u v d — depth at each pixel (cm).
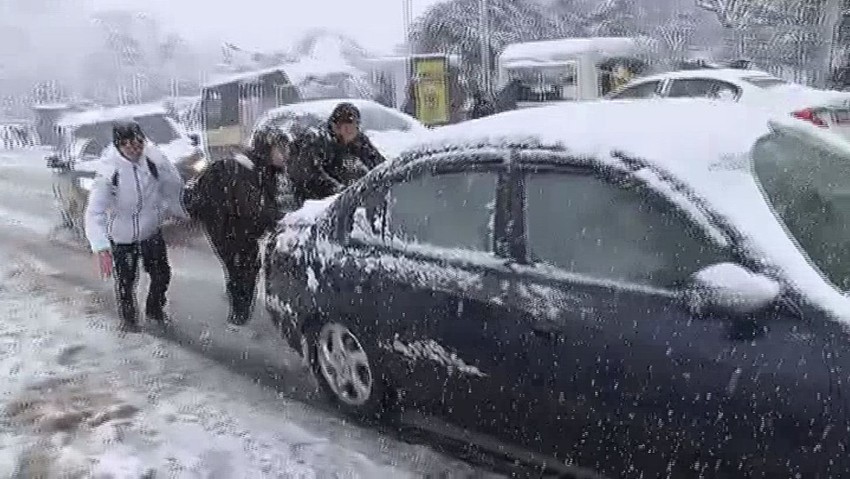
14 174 2220
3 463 443
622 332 332
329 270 475
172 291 815
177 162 1178
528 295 368
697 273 311
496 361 379
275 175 655
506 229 386
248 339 651
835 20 2198
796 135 381
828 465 281
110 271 685
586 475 362
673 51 2702
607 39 2084
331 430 471
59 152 1263
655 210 337
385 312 435
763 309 299
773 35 2417
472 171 407
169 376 573
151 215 686
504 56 2130
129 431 479
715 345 306
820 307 294
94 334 682
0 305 791
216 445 456
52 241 1161
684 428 316
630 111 390
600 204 354
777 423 291
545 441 372
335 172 634
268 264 539
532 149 383
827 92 1134
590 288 348
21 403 527
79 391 547
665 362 318
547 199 373
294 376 565
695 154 346
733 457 304
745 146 356
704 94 1226
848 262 319
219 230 671
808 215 334
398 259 436
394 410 458
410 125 1170
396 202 449
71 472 431
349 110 632
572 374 349
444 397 413
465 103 2372
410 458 431
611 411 338
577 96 2000
